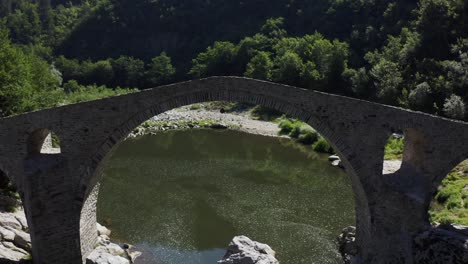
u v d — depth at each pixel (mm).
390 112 23234
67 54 135375
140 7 138125
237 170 49125
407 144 25391
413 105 58188
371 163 23844
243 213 36625
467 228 24234
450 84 56250
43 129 25188
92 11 142875
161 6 136750
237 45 108812
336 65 80875
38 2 160500
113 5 140375
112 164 51094
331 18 103250
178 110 86625
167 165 50844
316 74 82250
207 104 89750
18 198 32719
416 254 23000
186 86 24016
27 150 24453
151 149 59344
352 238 29422
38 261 24031
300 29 110250
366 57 77688
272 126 73500
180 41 130500
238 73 104562
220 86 24188
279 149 59750
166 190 42062
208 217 35844
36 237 23594
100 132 23953
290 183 44500
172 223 34719
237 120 77875
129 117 23984
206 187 43062
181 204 38594
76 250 25047
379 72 68812
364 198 24562
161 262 28797
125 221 34938
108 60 118750
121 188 42531
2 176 33000
